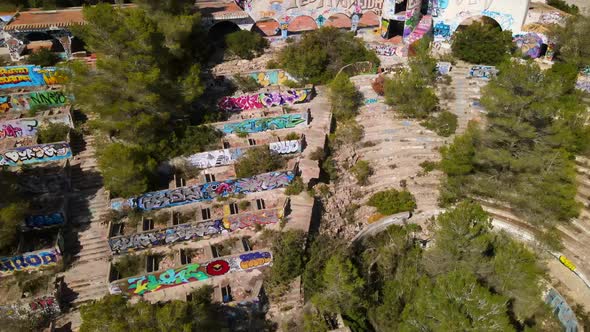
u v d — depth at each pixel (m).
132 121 38.91
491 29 57.75
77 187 39.25
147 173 38.50
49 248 33.91
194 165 42.03
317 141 45.84
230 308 32.69
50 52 51.28
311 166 42.75
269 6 56.22
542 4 64.44
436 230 37.56
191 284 34.09
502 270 33.22
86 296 32.75
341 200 42.97
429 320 29.64
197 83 43.28
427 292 30.45
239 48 54.44
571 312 35.16
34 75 48.25
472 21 64.56
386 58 57.69
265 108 49.69
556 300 36.66
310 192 40.88
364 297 34.75
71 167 40.53
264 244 36.44
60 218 36.09
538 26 57.38
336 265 32.19
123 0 62.31
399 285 35.53
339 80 48.47
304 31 59.12
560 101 48.78
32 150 40.06
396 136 48.72
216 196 39.75
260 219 37.50
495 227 42.25
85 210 37.72
